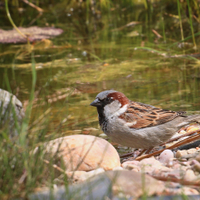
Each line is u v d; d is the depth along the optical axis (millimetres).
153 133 7688
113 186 4973
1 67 14758
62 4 26453
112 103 7805
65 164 6184
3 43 18453
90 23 22547
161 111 7934
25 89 11961
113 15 24281
